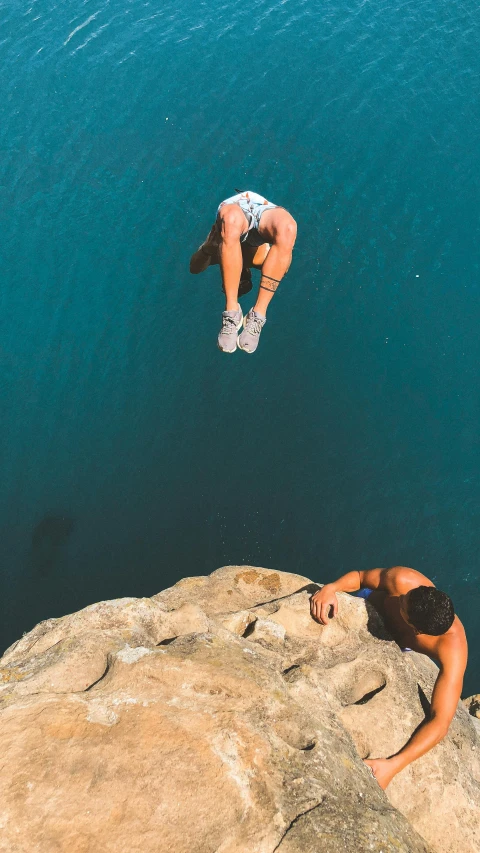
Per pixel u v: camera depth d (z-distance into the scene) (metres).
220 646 3.50
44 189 22.33
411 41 25.70
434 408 19.20
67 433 19.67
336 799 2.86
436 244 21.12
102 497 18.72
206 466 19.19
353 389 19.86
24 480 18.95
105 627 3.74
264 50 25.31
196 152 22.66
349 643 4.32
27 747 2.89
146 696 3.14
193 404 20.14
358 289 21.02
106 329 20.91
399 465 18.58
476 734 4.34
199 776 2.80
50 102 24.03
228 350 4.51
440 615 3.89
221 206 4.55
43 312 21.02
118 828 2.62
